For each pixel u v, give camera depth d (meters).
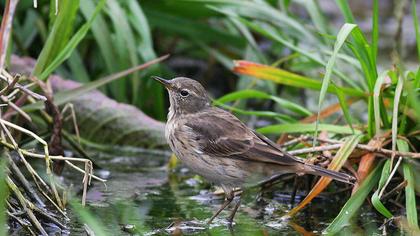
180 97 11.34
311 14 14.42
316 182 11.68
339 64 15.81
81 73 14.55
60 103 12.17
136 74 14.20
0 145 10.34
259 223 10.80
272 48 16.11
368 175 10.96
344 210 10.47
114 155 13.71
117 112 13.82
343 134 12.12
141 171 13.03
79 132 13.80
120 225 10.45
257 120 15.76
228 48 16.34
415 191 10.85
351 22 12.12
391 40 19.03
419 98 11.34
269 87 15.48
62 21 11.73
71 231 10.05
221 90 16.88
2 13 14.84
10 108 11.79
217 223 10.76
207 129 10.85
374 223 10.76
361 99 12.66
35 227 9.73
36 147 12.75
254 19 15.37
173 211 11.17
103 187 12.12
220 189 12.02
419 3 21.09
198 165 10.93
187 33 15.68
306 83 12.52
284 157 10.51
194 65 17.06
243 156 10.69
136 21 14.44
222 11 13.91
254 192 12.13
